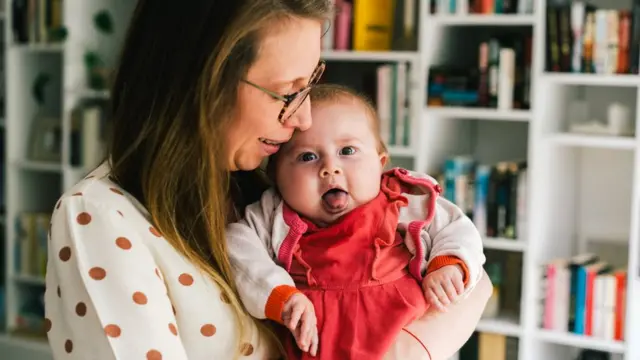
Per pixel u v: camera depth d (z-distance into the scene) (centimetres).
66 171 376
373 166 138
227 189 131
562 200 340
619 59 304
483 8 319
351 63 362
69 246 114
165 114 121
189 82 120
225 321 124
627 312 308
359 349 127
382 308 131
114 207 118
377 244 134
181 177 124
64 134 374
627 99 339
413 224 138
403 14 354
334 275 133
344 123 137
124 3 393
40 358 383
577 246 355
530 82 316
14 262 398
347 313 130
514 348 327
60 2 375
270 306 125
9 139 393
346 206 136
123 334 110
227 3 118
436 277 133
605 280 312
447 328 135
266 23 118
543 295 323
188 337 121
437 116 336
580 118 341
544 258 328
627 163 344
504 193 324
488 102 321
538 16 308
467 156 369
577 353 356
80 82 376
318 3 123
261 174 151
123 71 128
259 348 129
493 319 334
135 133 125
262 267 129
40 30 379
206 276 124
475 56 358
